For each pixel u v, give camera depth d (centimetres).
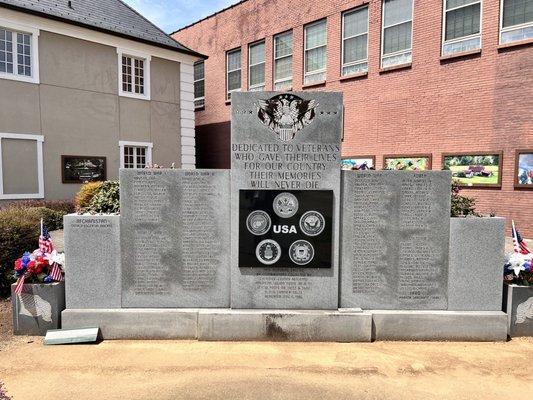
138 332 497
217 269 514
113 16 1656
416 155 1338
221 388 379
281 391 376
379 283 514
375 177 508
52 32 1384
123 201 505
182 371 414
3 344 475
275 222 505
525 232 1091
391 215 510
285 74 1819
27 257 518
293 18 1744
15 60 1314
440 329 503
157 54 1691
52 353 454
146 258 509
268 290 510
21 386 382
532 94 1079
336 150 505
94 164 1512
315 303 511
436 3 1277
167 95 1744
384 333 502
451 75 1248
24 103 1328
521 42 1091
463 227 508
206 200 510
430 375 413
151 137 1692
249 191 503
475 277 512
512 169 1117
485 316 501
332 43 1591
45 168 1386
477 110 1190
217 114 2180
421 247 512
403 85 1374
